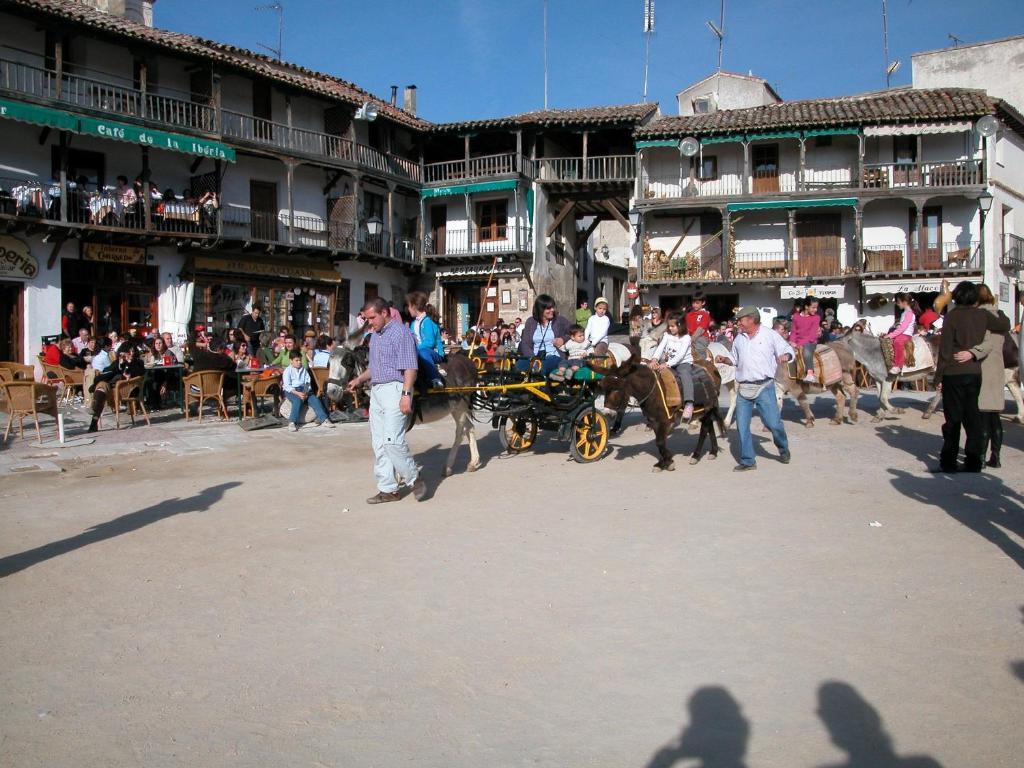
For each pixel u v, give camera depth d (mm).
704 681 3996
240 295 27406
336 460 11094
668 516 7336
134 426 14961
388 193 32781
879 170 30672
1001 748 3336
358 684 4047
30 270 21781
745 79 39656
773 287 32094
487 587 5457
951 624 4633
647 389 9414
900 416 14711
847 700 3768
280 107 29172
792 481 8844
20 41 22188
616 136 34969
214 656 4410
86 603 5262
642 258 32688
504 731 3559
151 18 29672
